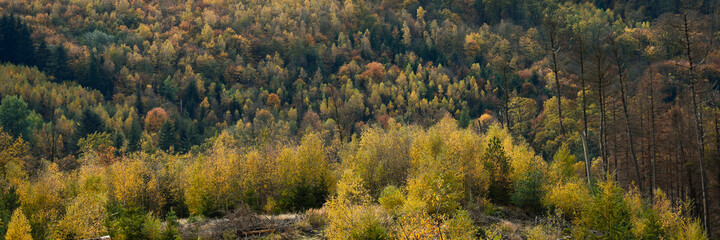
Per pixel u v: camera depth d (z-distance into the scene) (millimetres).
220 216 30391
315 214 23266
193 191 36250
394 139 37000
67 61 193750
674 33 30984
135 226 20094
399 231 16000
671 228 23094
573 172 34688
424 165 25531
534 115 90688
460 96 157375
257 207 30156
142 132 127812
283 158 37062
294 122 137500
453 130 39906
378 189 31500
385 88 169250
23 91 152125
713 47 32562
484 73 181375
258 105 170875
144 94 180750
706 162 36375
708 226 31125
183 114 168375
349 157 36719
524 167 29969
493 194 29188
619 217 17938
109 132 119688
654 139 39344
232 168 38812
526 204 27000
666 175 42062
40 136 102062
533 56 189500
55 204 33500
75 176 43000
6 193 30766
